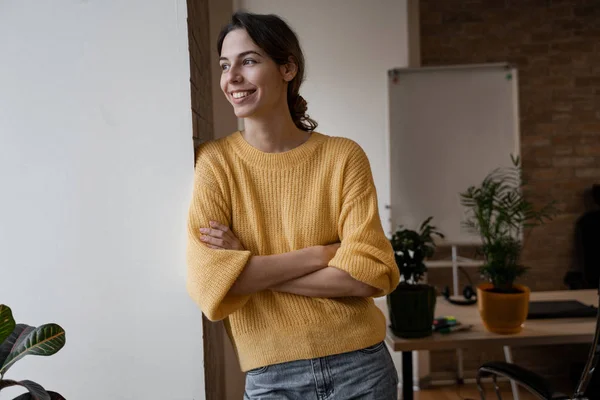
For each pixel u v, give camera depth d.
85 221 1.38
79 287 1.38
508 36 3.41
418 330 1.90
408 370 2.00
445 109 3.23
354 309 1.25
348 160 1.28
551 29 3.41
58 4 1.34
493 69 3.23
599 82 3.44
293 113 1.36
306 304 1.23
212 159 1.27
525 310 1.92
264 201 1.26
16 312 1.37
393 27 3.24
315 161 1.28
